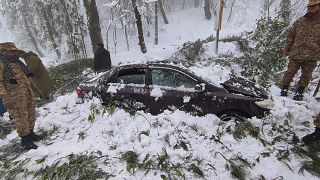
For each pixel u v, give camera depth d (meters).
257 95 6.20
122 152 5.50
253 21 25.88
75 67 15.60
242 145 5.47
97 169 5.11
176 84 6.45
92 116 6.73
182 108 6.37
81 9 26.69
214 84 6.30
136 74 6.82
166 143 5.57
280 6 14.75
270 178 4.69
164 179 4.74
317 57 6.59
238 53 12.34
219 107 6.19
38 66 9.89
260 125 5.83
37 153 5.79
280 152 5.18
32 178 5.20
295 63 6.97
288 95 7.65
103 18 33.78
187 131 5.85
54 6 23.86
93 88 7.17
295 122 5.95
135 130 6.04
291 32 7.02
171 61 7.09
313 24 6.56
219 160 5.14
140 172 4.98
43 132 6.71
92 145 5.86
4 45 5.79
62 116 7.19
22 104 5.92
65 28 24.06
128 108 6.70
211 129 5.94
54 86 12.05
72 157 5.47
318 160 4.89
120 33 33.88
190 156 5.23
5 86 5.79
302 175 4.70
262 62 10.30
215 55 12.59
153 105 6.55
